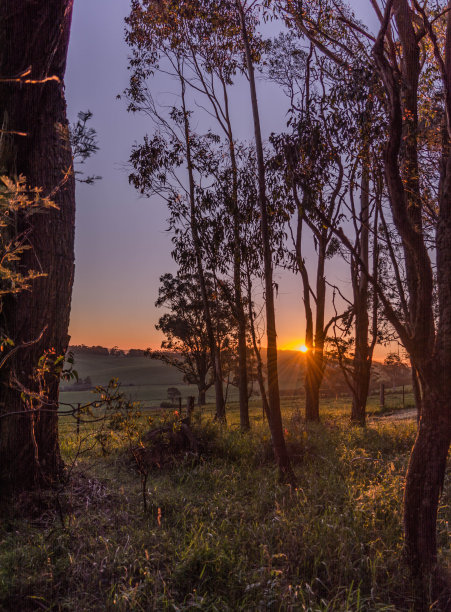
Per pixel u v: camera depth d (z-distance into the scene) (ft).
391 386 218.18
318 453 35.01
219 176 36.99
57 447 25.45
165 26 56.08
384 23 14.76
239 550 16.99
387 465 29.94
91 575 14.88
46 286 24.09
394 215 15.19
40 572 15.12
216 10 46.47
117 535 18.43
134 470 30.55
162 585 14.19
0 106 21.95
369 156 18.34
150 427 35.65
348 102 18.19
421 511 14.99
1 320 22.77
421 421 15.33
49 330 24.36
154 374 396.98
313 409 60.13
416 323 15.15
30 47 21.42
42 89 22.50
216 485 27.04
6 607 13.16
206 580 14.74
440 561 15.56
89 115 13.12
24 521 20.22
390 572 15.55
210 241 37.60
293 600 13.23
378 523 19.63
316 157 18.54
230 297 37.76
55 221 24.39
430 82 25.25
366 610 13.29
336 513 20.47
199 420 41.75
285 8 24.68
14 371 22.81
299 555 16.58
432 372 14.98
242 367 52.60
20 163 23.00
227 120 57.36
